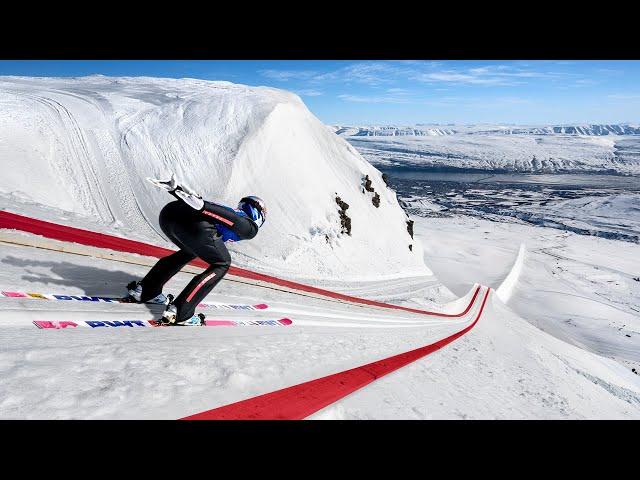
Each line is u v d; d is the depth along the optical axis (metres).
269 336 5.00
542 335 41.12
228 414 2.55
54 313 3.43
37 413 1.99
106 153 32.91
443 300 40.25
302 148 46.28
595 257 165.50
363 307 13.45
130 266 6.23
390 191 68.19
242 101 45.72
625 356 68.75
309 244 36.81
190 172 35.34
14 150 26.22
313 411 2.98
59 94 40.44
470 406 5.12
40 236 6.12
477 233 189.38
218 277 4.13
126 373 2.70
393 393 4.23
